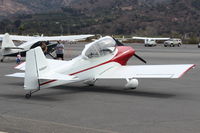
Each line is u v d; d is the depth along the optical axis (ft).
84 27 539.70
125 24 537.24
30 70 37.24
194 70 72.08
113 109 33.78
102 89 46.50
